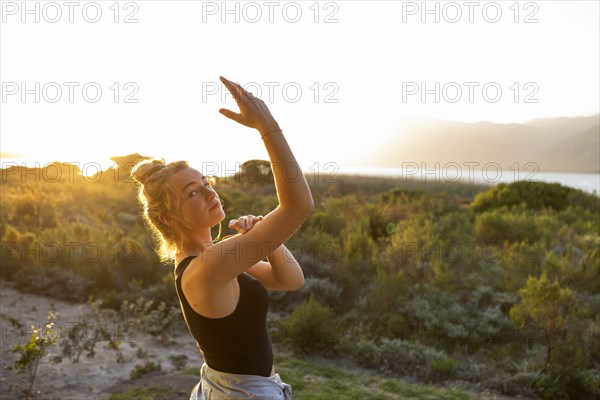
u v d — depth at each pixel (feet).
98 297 29.94
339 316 28.09
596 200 66.49
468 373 21.26
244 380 5.66
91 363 21.45
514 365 21.65
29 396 18.19
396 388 19.99
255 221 5.78
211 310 5.39
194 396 6.05
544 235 42.68
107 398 18.49
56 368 20.70
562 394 19.67
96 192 52.03
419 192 74.90
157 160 6.08
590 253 35.01
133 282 30.99
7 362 20.61
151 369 21.11
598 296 27.68
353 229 42.57
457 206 62.49
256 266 6.72
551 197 64.85
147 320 25.25
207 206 5.77
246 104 4.97
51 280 30.32
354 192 92.07
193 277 5.33
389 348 22.53
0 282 31.45
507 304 27.94
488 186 98.32
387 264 32.83
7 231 35.86
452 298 28.04
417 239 35.40
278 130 5.01
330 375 21.18
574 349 21.39
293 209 5.00
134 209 50.98
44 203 45.32
